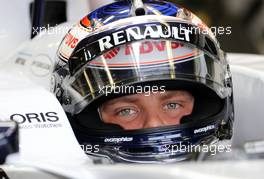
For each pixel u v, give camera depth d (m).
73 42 3.05
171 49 2.89
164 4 3.12
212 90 3.02
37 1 4.35
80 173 1.92
